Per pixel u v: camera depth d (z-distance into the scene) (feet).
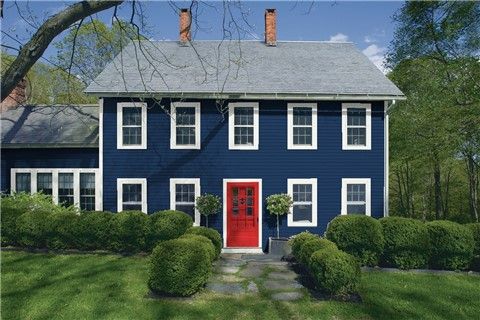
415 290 30.81
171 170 49.21
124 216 40.32
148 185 49.21
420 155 76.38
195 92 47.32
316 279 29.86
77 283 30.48
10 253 39.19
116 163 49.14
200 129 49.16
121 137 49.11
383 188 49.75
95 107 60.29
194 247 28.66
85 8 22.43
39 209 43.14
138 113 49.44
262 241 49.06
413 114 76.69
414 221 36.37
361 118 50.01
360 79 51.39
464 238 35.86
